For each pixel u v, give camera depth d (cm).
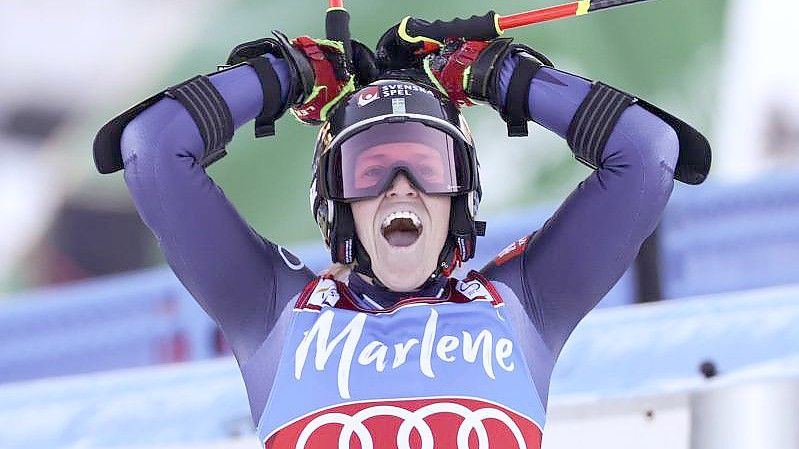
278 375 830
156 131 833
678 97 2741
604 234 859
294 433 802
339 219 855
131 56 3039
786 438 1268
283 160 2709
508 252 911
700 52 2761
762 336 1252
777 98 2733
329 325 837
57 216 2934
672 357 1258
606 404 1266
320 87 892
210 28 3014
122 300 1587
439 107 862
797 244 1476
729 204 1471
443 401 801
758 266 1473
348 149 847
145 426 1309
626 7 2767
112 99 3034
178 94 849
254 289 862
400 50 946
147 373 1318
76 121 3014
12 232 2909
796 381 1271
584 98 877
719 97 2745
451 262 882
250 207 2684
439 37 914
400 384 807
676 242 1459
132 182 831
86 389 1322
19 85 3000
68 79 3019
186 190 830
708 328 1259
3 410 1323
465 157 852
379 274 848
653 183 852
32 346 1631
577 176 2633
